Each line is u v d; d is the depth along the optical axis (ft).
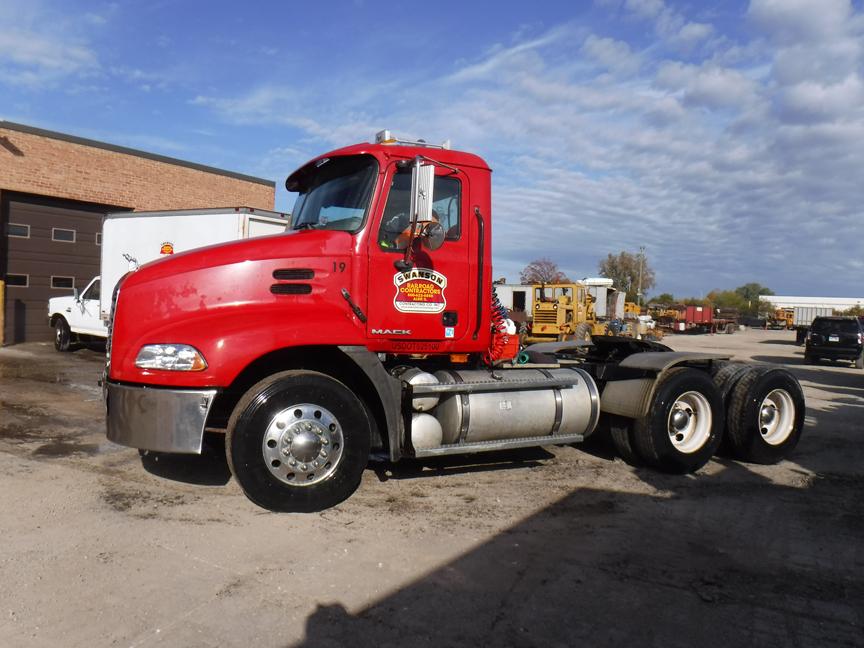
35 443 23.06
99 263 60.44
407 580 13.05
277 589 12.45
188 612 11.44
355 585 12.75
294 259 17.19
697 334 185.88
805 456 25.29
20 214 55.01
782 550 15.30
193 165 65.92
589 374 22.54
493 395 19.58
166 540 14.64
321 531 15.55
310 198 20.15
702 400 22.45
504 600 12.34
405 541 15.11
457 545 14.98
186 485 18.75
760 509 18.40
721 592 12.98
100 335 49.73
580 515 17.39
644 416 21.48
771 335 191.52
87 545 14.19
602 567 14.02
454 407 18.92
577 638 11.06
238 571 13.19
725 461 24.18
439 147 19.94
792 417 24.16
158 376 16.07
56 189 55.72
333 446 17.02
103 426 26.13
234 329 16.33
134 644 10.34
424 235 17.25
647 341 24.52
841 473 22.68
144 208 61.98
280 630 10.96
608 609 12.12
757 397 23.41
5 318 54.70
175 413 15.90
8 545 14.02
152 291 16.53
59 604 11.54
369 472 20.97
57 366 44.21
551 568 13.89
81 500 17.11
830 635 11.39
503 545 15.08
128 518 15.92
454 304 19.35
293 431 16.49
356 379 19.22
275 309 16.96
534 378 20.57
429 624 11.35
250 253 16.90
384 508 17.44
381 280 18.16
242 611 11.55
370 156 18.65
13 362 45.68
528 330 89.81
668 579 13.52
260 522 15.98
